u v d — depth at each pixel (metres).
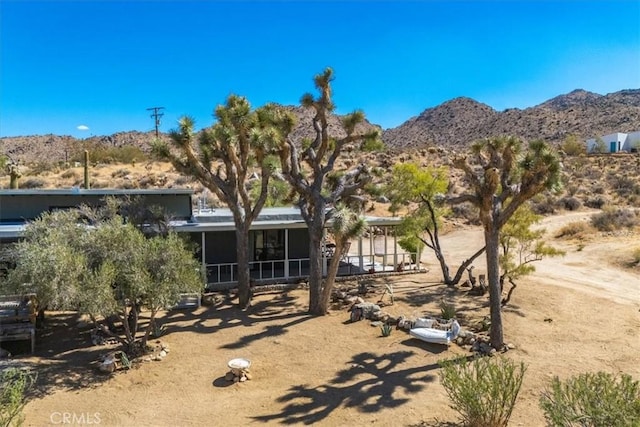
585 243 28.64
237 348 13.12
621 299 18.16
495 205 12.89
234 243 21.16
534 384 10.87
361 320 15.36
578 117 122.88
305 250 22.42
